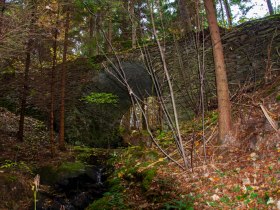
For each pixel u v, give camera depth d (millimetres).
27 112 14773
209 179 5445
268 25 10859
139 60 13445
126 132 17656
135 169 7375
